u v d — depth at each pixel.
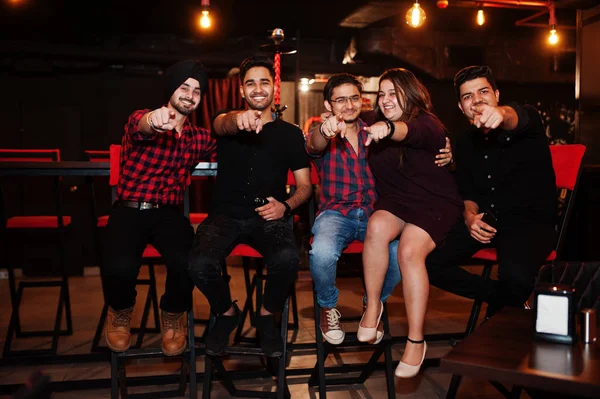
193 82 2.29
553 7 5.03
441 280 2.46
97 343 2.89
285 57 6.23
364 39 6.15
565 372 1.21
